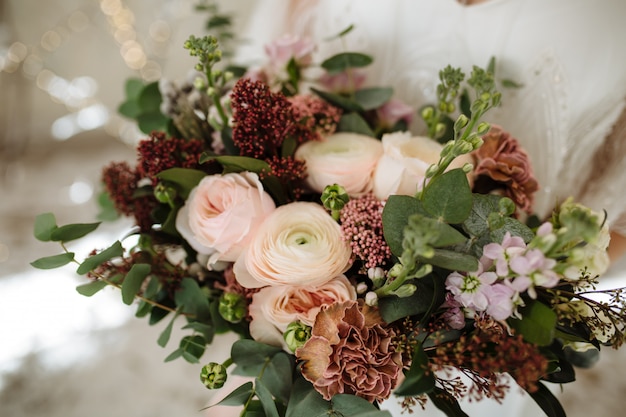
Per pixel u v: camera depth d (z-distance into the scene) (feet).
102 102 4.53
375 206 1.09
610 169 1.32
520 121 1.41
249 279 1.09
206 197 1.14
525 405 1.64
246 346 1.12
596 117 1.33
